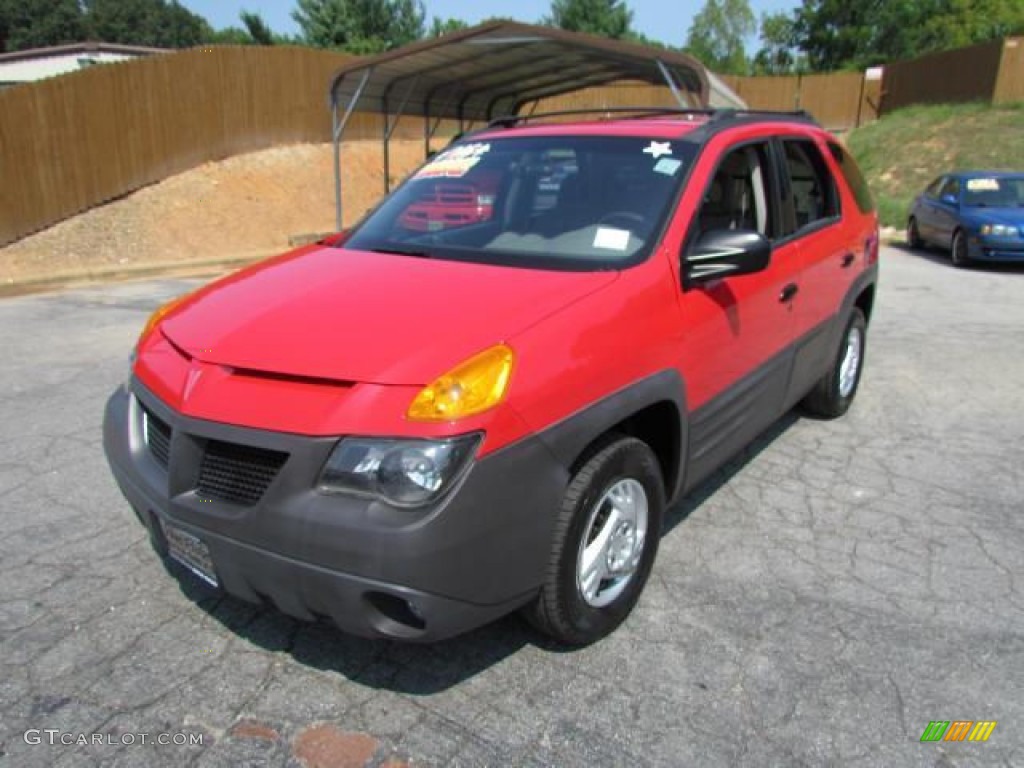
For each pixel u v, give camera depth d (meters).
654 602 3.23
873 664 2.86
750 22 67.69
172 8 78.44
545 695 2.69
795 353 4.27
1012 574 3.47
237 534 2.44
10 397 5.57
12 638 2.92
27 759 2.37
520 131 4.16
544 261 3.21
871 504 4.14
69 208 13.32
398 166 20.34
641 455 2.95
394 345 2.51
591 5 46.47
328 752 2.43
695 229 3.37
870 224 5.36
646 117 4.31
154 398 2.72
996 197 13.30
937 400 5.82
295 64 17.78
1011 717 2.62
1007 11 55.72
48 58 41.66
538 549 2.56
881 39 57.12
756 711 2.63
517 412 2.43
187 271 12.23
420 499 2.28
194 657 2.85
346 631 2.47
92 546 3.57
